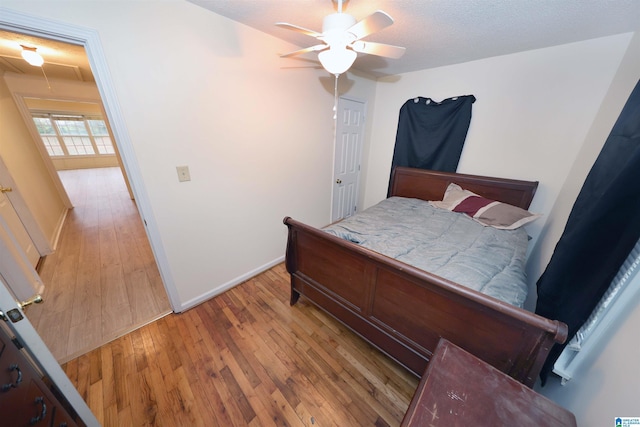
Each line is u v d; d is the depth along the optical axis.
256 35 1.81
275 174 2.33
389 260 1.16
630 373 0.69
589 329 0.96
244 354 1.56
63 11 1.10
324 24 1.18
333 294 1.60
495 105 2.35
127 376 1.40
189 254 1.87
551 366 1.15
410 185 3.05
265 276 2.43
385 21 1.01
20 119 3.15
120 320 1.81
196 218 1.84
